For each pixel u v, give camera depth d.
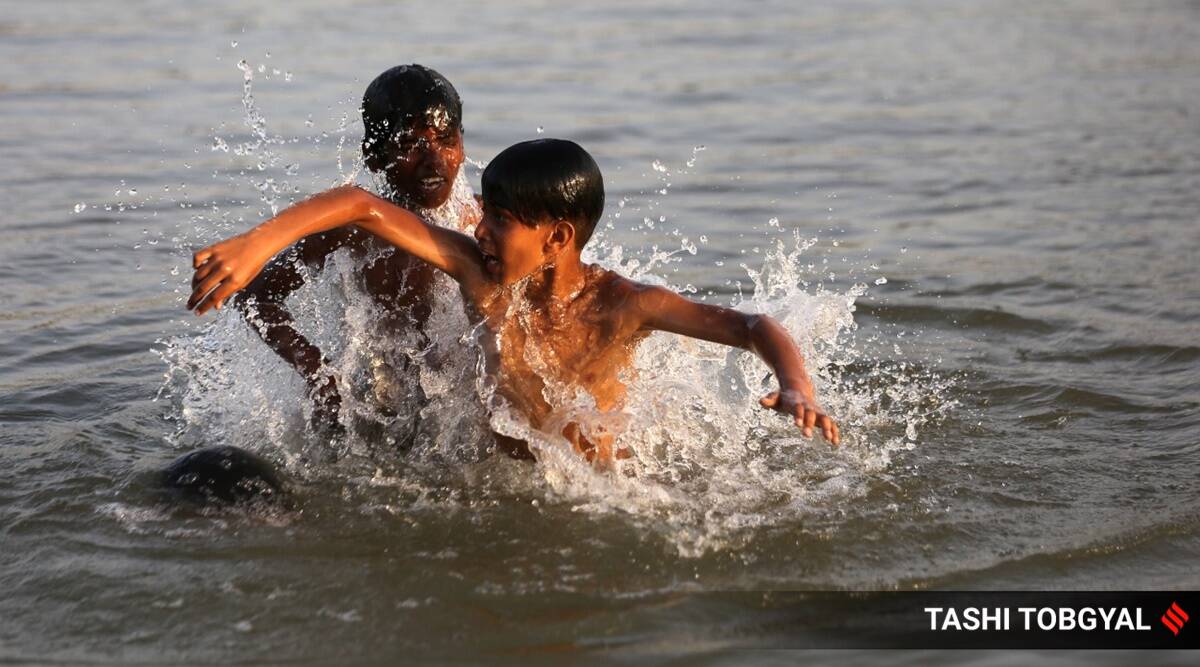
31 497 11.27
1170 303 16.75
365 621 9.24
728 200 21.88
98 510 11.03
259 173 22.20
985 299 17.16
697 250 19.17
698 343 13.23
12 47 32.09
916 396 13.97
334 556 10.25
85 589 9.68
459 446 12.14
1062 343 15.55
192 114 25.97
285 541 10.51
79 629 9.15
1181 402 13.58
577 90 29.34
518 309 11.52
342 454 12.33
